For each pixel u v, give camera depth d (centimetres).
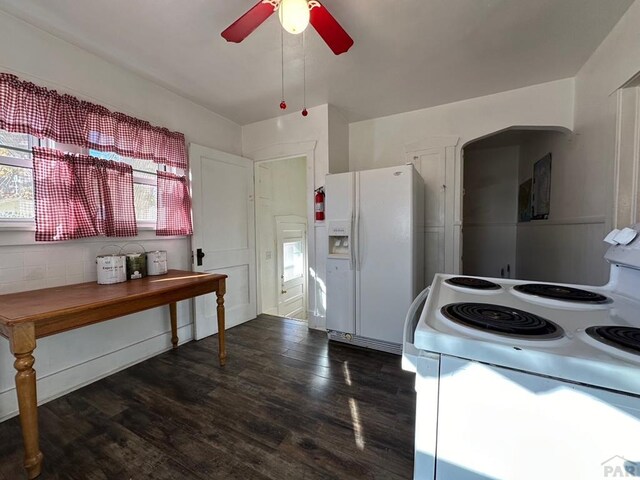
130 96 228
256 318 349
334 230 262
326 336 289
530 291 108
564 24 177
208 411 170
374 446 142
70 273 194
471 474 63
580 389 53
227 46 196
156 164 248
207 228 287
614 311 87
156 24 174
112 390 193
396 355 245
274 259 405
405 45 196
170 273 238
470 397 63
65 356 191
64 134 183
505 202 454
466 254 481
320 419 162
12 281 169
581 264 233
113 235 209
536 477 57
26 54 170
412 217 234
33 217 176
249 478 124
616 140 180
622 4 160
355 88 259
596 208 208
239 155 347
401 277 239
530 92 257
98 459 135
